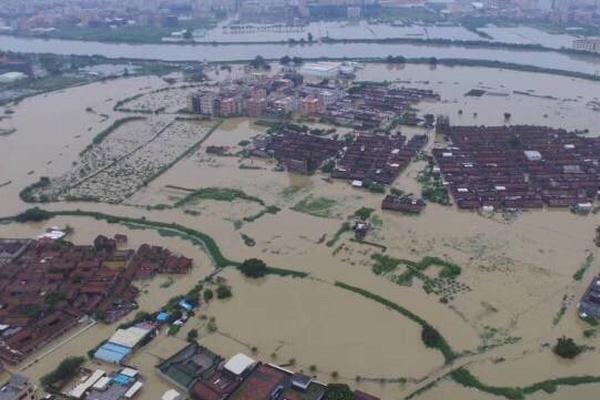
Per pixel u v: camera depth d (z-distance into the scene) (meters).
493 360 133.62
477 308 152.00
